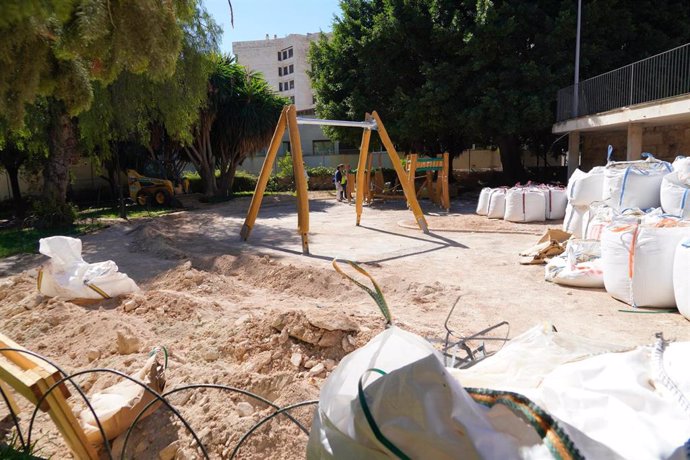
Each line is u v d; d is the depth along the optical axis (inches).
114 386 151.0
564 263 304.3
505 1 823.1
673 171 340.2
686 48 527.5
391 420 68.4
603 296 266.1
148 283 315.0
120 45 110.0
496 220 577.9
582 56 796.6
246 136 984.9
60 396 116.9
